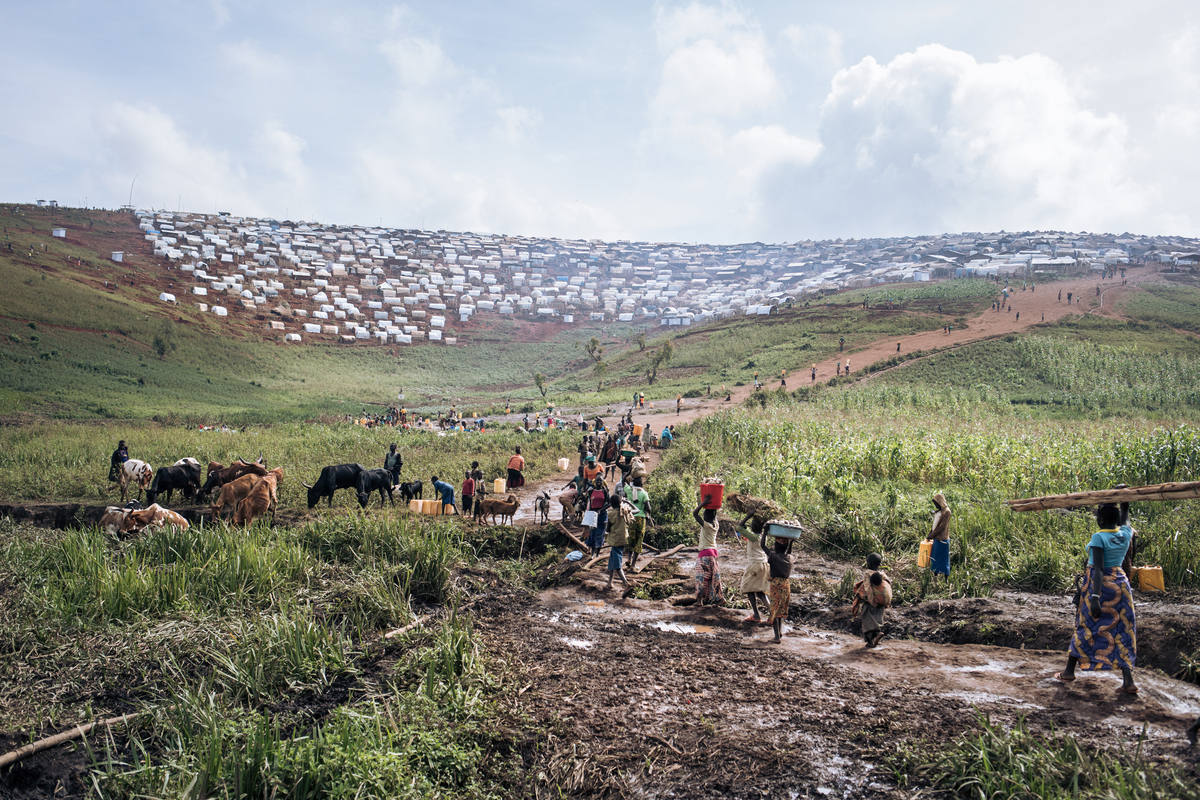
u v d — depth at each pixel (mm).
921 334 70625
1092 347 58531
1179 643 6449
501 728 5375
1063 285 97938
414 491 16250
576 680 6328
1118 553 5449
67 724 5578
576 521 13656
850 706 5602
